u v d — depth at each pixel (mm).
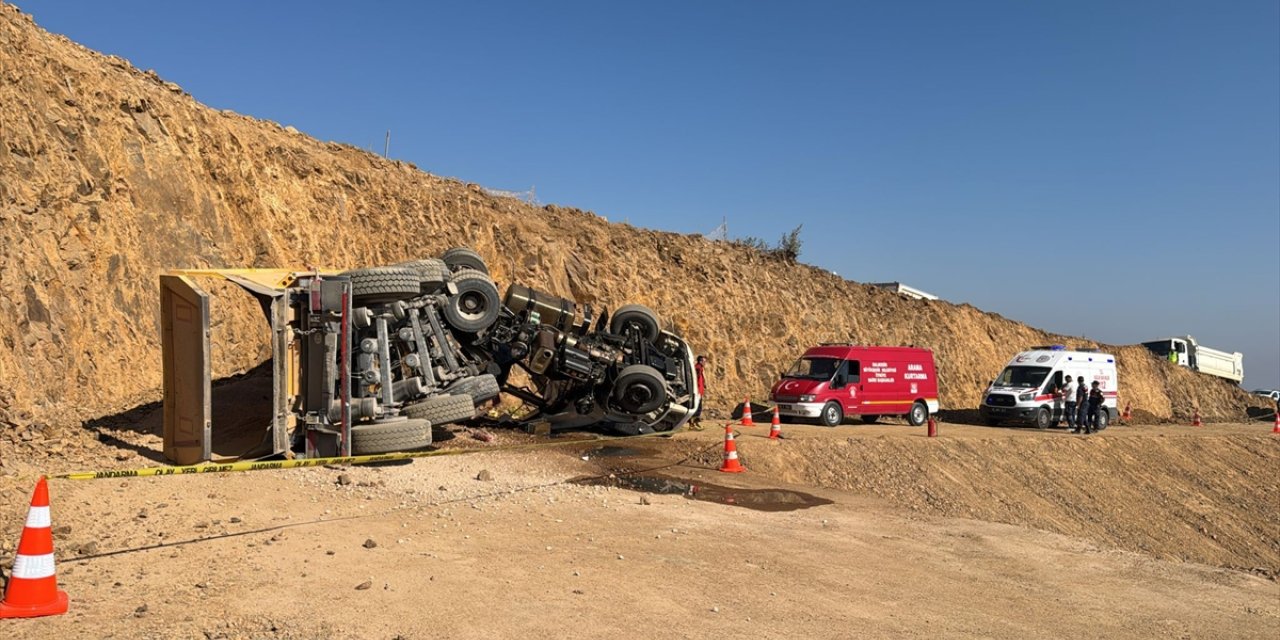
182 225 17500
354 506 9797
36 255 13766
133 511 8625
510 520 9820
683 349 18969
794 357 32625
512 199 30531
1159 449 26906
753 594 7590
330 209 22062
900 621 7160
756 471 17094
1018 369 30297
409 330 13234
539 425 17312
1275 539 22406
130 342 15289
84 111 16219
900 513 13344
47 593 5688
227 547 7688
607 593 7211
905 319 39500
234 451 12344
